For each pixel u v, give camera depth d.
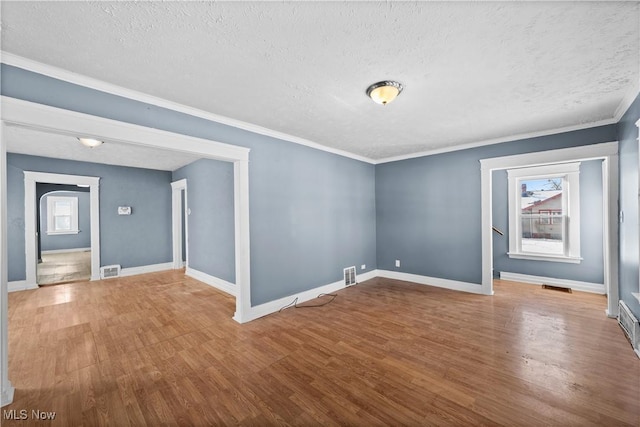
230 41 1.68
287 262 3.72
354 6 1.40
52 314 3.44
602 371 2.09
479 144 4.09
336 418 1.67
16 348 2.55
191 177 5.55
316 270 4.15
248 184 3.25
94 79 2.14
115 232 5.66
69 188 7.85
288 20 1.50
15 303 3.89
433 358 2.33
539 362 2.23
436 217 4.60
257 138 3.36
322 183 4.28
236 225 3.22
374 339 2.70
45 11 1.40
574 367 2.15
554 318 3.14
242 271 3.18
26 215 4.68
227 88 2.32
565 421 1.60
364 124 3.26
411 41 1.70
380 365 2.24
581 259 4.20
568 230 4.36
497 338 2.67
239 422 1.65
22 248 4.66
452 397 1.84
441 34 1.63
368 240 5.21
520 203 4.82
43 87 1.94
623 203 2.88
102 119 2.19
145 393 1.92
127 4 1.36
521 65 1.99
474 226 4.20
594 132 3.22
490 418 1.64
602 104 2.70
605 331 2.78
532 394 1.84
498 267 5.00
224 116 2.97
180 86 2.28
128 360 2.34
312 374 2.12
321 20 1.50
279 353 2.45
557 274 4.44
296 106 2.71
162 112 2.54
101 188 5.51
